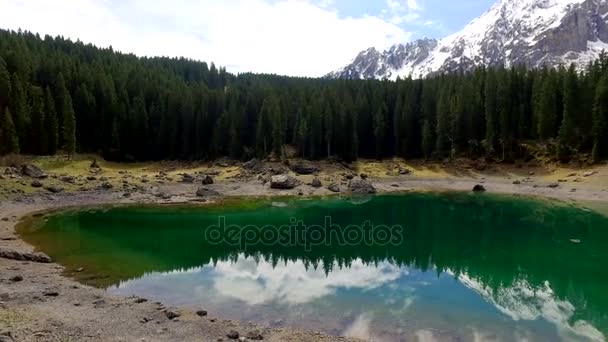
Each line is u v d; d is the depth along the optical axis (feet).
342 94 423.64
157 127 367.25
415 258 128.06
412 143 374.22
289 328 74.59
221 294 92.94
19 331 62.44
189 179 275.39
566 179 275.59
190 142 364.79
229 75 615.16
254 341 67.26
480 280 106.11
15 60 333.21
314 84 545.85
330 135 356.59
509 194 264.52
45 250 126.00
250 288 97.81
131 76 414.21
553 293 96.89
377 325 77.61
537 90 347.15
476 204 234.99
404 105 372.17
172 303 86.17
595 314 84.58
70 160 293.64
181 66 582.76
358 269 115.44
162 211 199.11
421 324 78.64
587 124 308.40
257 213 201.67
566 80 310.65
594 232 163.12
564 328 77.82
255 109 381.19
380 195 265.13
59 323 68.44
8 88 291.38
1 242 130.82
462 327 77.51
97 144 348.79
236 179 287.69
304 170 313.32
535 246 142.20
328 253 134.00
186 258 124.47
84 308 77.71
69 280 98.07
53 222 167.94
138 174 290.35
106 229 159.02
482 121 363.35
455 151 357.82
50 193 217.15
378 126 371.15
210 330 70.95
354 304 88.22
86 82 365.81
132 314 75.92
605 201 226.17
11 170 233.76
